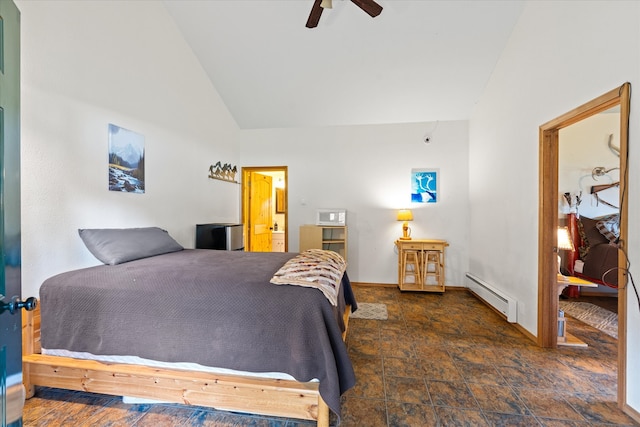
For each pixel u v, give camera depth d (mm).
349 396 1722
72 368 1595
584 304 3471
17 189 858
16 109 850
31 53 1719
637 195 1524
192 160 3430
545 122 2340
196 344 1479
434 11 2812
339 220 4312
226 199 4309
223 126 4195
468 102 3928
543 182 2346
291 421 1536
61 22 1895
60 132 1893
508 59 2998
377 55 3340
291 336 1399
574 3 2014
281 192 6445
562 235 2430
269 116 4477
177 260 2113
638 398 1513
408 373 1972
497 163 3242
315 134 4637
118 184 2363
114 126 2322
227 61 3547
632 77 1562
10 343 828
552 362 2119
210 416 1564
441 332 2656
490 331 2680
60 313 1600
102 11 2211
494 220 3303
